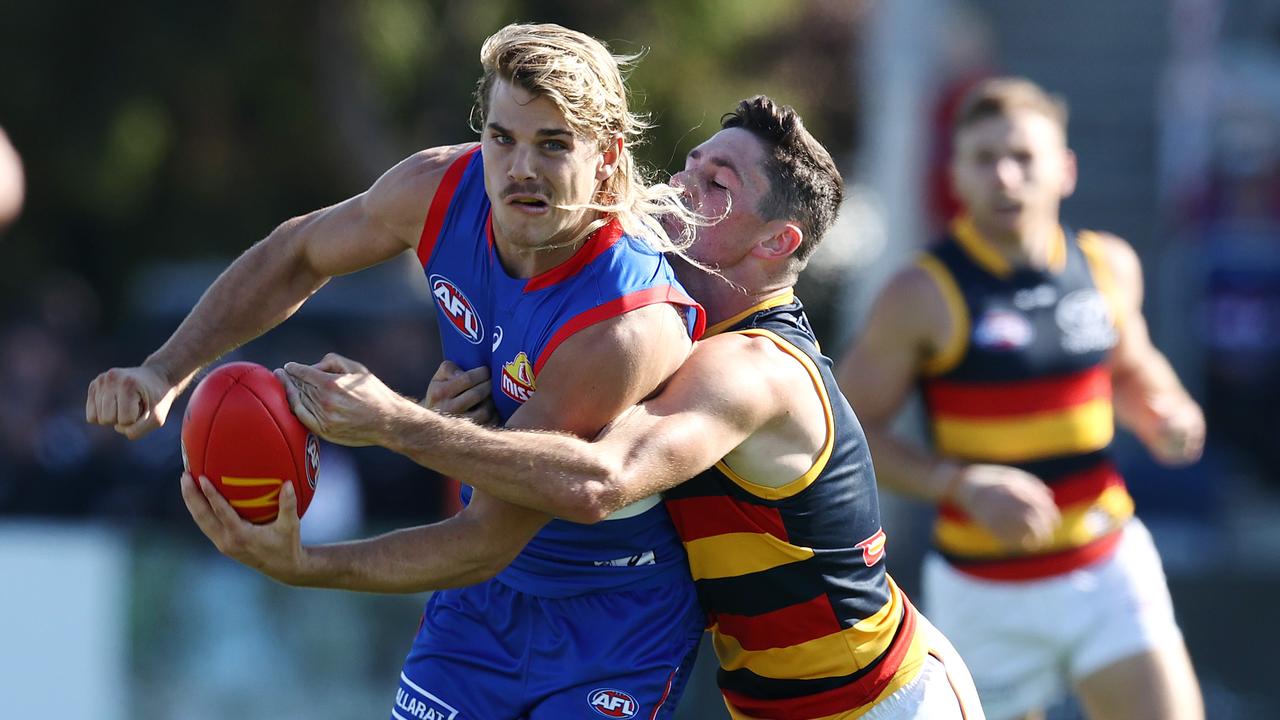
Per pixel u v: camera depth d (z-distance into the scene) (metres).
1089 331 18.00
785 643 13.02
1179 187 40.31
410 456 10.88
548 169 11.16
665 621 13.02
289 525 10.67
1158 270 40.06
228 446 10.72
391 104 50.97
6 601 22.64
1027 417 17.80
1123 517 18.12
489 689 13.02
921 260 18.14
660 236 12.31
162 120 47.97
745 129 13.00
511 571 13.10
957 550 18.30
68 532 23.38
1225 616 25.55
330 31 45.34
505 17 47.88
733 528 12.70
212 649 23.09
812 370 12.56
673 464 11.44
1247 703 25.33
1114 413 19.42
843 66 60.22
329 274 13.44
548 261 11.82
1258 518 36.16
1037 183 17.77
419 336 32.62
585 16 47.12
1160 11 40.84
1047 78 41.09
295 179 52.59
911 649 13.40
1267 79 41.72
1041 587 17.81
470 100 48.59
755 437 12.27
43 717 22.55
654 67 46.44
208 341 13.06
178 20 44.25
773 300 12.99
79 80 45.66
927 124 35.94
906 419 30.45
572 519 11.12
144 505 28.83
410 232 12.79
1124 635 17.66
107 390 12.41
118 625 22.88
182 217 52.84
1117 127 40.97
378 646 23.38
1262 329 39.62
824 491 12.66
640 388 11.70
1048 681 18.19
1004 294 17.86
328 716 23.27
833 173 13.09
